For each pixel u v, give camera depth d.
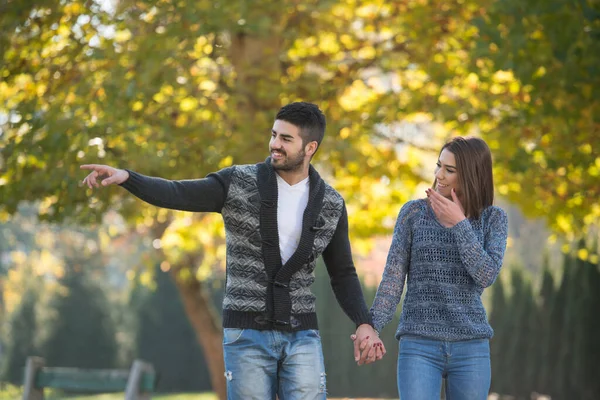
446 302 9.83
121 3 19.86
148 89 19.27
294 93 21.61
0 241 62.72
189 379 48.97
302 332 9.66
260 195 9.42
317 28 22.94
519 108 20.33
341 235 10.13
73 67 21.06
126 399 16.03
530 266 60.00
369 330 9.98
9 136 21.78
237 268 9.46
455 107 20.97
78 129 18.95
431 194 9.81
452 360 9.84
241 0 19.16
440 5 21.89
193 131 20.06
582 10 17.89
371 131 22.16
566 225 24.81
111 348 48.72
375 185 24.36
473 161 10.12
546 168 22.06
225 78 22.38
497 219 10.18
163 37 19.22
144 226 32.88
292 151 9.50
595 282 32.03
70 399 37.03
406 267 10.28
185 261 29.62
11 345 47.78
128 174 8.80
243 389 9.38
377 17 23.33
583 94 18.89
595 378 31.81
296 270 9.55
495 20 18.27
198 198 9.20
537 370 33.78
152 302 49.09
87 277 49.41
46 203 23.03
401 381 9.91
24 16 20.66
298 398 9.52
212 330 30.22
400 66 22.38
